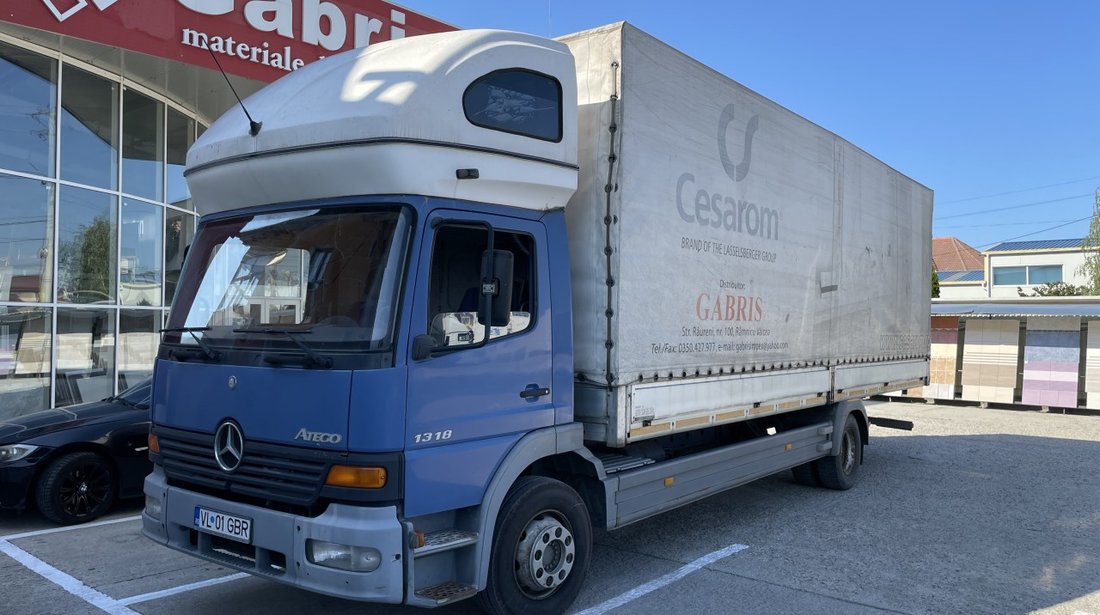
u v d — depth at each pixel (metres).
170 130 12.76
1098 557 6.06
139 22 9.90
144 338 12.21
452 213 4.06
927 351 10.78
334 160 3.96
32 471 6.59
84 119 11.15
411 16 12.81
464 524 4.14
